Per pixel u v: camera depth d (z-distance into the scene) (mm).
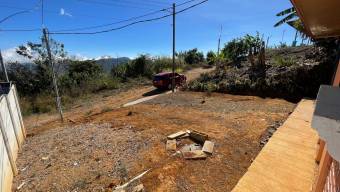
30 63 17156
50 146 6137
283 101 9539
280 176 3600
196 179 3900
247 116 7371
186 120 7379
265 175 3639
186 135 5848
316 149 4469
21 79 16203
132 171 4371
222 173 4047
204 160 4535
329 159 2428
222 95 11781
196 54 31938
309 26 2953
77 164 4902
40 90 16500
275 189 3297
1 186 3689
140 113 8797
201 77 15859
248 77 12859
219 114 7891
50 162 5145
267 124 6418
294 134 5250
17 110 6848
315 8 2162
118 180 4121
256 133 5770
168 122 7281
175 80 15805
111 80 19547
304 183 3412
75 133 7004
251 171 3764
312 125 1027
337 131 948
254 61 15461
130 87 18625
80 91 17047
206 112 8305
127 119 7992
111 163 4781
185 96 12109
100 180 4184
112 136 6367
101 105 13227
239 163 4363
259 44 16797
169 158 4727
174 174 4074
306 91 9945
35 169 4902
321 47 12734
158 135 6094
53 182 4273
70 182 4215
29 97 14891
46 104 13656
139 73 23141
